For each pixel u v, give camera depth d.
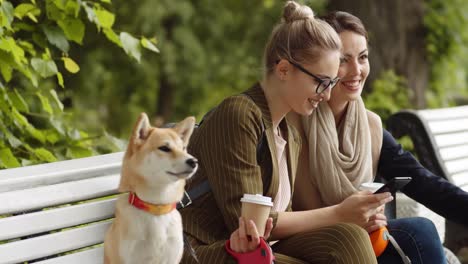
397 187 3.54
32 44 4.95
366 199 3.49
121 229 2.84
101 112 13.84
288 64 3.44
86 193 3.16
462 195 4.06
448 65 10.62
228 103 3.39
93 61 12.81
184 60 14.55
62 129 4.80
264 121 3.44
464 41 10.49
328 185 3.98
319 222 3.50
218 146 3.33
